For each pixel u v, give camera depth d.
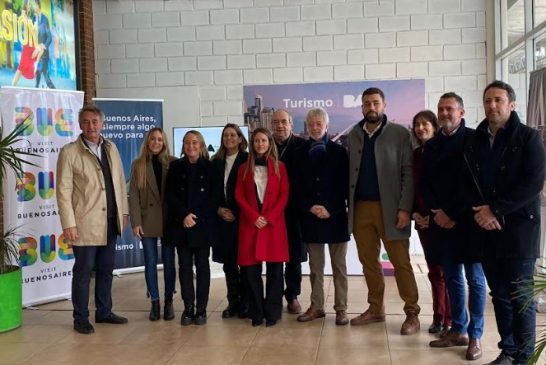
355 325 4.15
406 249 3.98
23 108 4.90
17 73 5.33
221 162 4.38
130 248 6.19
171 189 4.27
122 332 4.18
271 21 6.72
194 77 6.87
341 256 4.18
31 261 4.98
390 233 3.93
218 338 3.98
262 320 4.26
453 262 3.56
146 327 4.29
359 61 6.61
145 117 6.19
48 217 5.08
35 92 4.97
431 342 3.67
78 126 5.26
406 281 3.97
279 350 3.70
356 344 3.76
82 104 5.29
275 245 4.11
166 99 6.87
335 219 4.10
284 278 4.58
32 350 3.84
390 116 6.55
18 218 4.88
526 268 3.02
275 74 6.75
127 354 3.71
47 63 5.86
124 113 6.07
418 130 3.92
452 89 6.51
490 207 2.97
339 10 6.61
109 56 6.94
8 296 4.27
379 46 6.58
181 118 6.86
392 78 6.56
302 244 4.49
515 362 3.09
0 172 4.29
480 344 3.58
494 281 3.16
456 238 3.51
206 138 6.18
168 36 6.88
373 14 6.57
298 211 4.30
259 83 6.77
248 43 6.77
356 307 4.69
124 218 4.48
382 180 3.93
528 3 5.30
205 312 4.36
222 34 6.80
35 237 5.00
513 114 3.04
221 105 6.84
